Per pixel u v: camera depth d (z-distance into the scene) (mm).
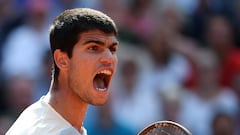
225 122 27516
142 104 27391
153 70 28609
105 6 30062
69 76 12234
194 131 27625
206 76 28969
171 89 27469
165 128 12984
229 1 33000
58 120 12203
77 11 12234
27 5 29828
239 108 29234
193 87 28766
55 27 12266
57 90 12383
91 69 12117
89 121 25844
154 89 27969
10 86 26594
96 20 12148
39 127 12078
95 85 12250
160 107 27156
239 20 32406
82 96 12234
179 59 29453
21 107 26156
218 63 30391
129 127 26688
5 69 28438
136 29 29984
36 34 29109
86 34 12109
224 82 30062
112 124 26141
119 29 29734
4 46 29250
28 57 28484
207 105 28344
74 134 11930
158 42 29281
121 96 27109
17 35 29297
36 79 26922
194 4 32125
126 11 30375
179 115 27031
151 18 30422
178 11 30984
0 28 29734
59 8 30094
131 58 27859
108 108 26062
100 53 12156
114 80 27250
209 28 31406
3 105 26672
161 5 30984
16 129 12180
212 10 32531
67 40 12148
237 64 30547
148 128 13039
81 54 12109
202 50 30594
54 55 12297
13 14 29875
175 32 30297
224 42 30984
